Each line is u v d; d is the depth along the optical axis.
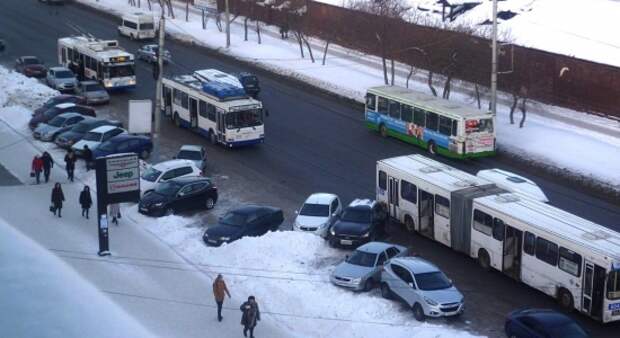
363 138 67.50
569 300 37.47
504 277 41.72
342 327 35.56
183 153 58.19
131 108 58.81
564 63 73.81
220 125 63.88
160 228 47.53
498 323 36.12
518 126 68.38
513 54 76.00
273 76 88.75
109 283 39.62
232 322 35.94
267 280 40.25
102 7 128.38
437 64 77.44
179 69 91.06
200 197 51.22
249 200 53.03
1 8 126.38
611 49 77.31
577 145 63.28
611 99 70.88
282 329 35.56
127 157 44.66
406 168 48.69
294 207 51.75
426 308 35.66
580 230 38.22
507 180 47.91
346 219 45.62
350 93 80.75
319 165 60.47
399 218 48.84
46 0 129.75
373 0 97.12
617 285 35.59
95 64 81.94
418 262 38.22
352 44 99.06
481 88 77.44
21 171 59.09
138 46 102.94
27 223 47.91
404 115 65.62
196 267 42.25
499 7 90.62
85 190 49.00
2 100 77.81
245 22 105.50
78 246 44.50
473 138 60.56
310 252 43.50
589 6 87.62
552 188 55.78
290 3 106.81
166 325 35.28
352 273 39.22
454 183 45.59
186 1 122.94
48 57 97.12
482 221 42.31
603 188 55.19
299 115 74.31
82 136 64.19
